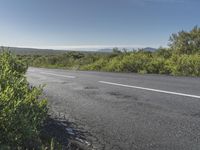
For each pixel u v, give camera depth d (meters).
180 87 10.32
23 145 3.74
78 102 8.09
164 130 5.31
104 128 5.55
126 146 4.61
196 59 17.09
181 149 4.41
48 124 5.79
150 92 9.43
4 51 8.60
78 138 5.00
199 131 5.20
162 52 25.28
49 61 45.53
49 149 3.93
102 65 26.64
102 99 8.45
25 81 5.73
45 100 4.43
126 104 7.62
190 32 25.22
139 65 20.39
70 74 18.56
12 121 3.53
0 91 4.24
